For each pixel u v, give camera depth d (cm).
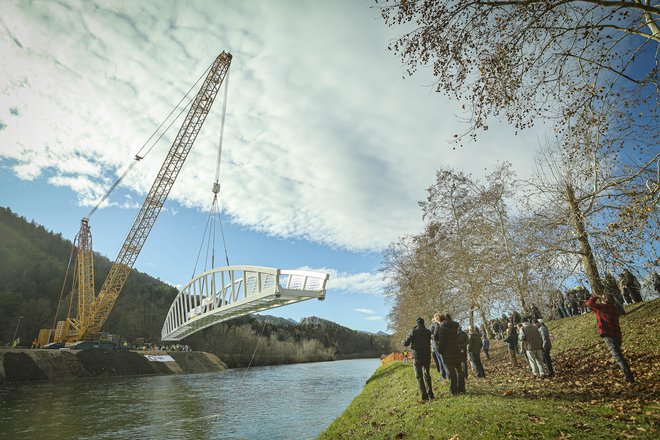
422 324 927
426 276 2495
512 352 1404
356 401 1609
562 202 1070
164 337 6341
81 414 2250
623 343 1170
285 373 5866
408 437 658
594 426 544
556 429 544
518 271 1261
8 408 2366
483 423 616
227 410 2400
